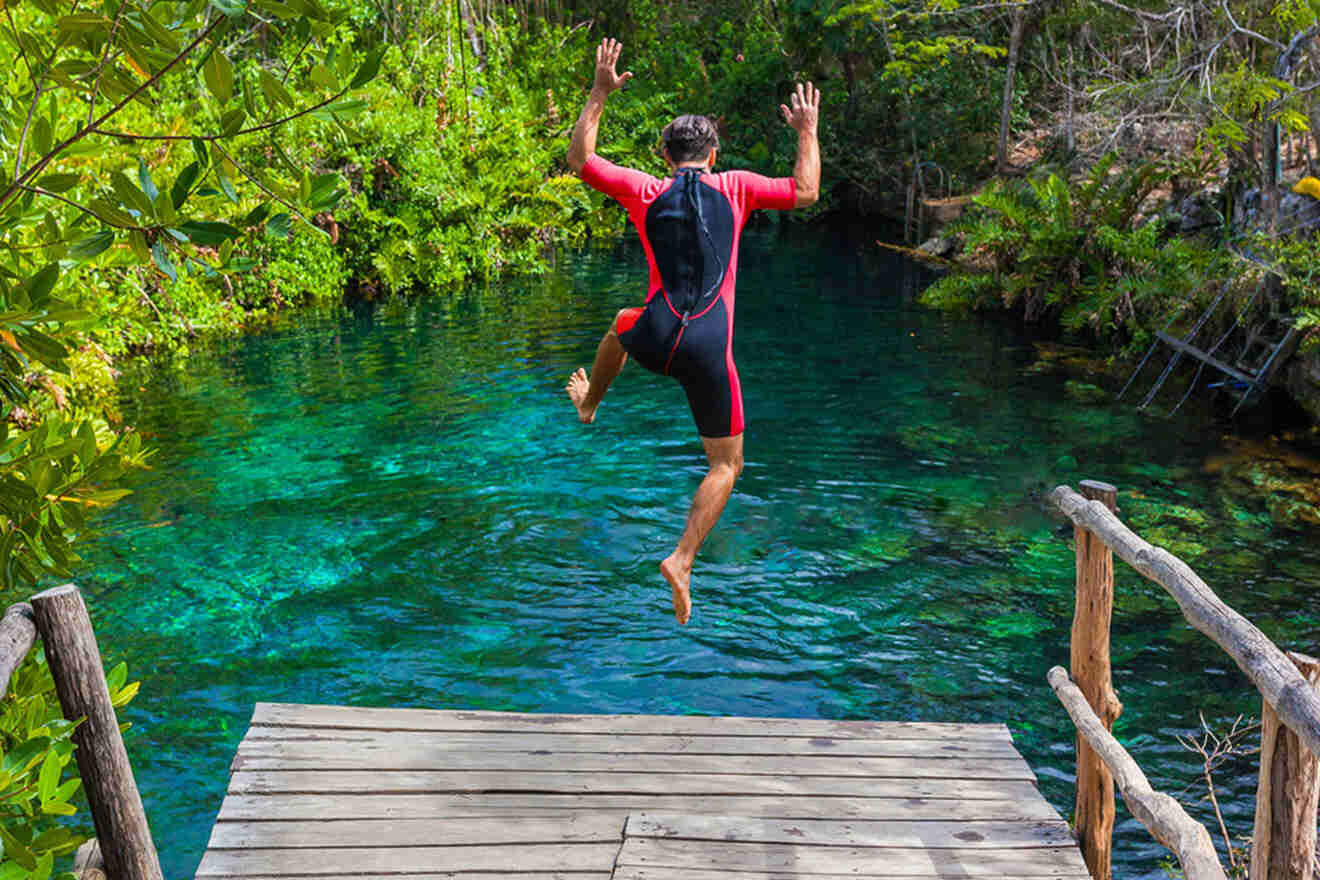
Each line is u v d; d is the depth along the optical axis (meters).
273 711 5.31
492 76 26.78
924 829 4.45
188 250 3.81
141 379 14.44
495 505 10.02
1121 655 7.45
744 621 7.84
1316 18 12.57
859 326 17.73
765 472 10.87
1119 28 20.52
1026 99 27.53
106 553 8.96
